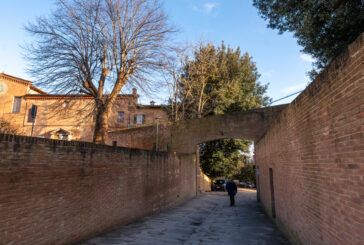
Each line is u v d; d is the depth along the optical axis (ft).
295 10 33.35
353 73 8.80
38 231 15.75
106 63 45.16
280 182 24.94
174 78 81.66
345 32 28.32
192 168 61.87
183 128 65.26
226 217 35.09
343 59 9.66
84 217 20.65
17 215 14.29
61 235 17.80
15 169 14.37
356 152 8.74
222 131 57.88
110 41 44.39
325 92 11.75
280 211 25.63
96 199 22.44
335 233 10.85
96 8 42.60
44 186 16.49
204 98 87.61
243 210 41.65
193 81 83.41
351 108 9.05
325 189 12.06
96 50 42.93
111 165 25.27
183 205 46.57
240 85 90.43
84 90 43.68
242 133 55.21
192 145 62.75
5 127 44.75
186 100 87.25
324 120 12.01
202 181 82.99
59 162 18.06
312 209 14.37
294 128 18.33
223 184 94.38
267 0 36.45
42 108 93.25
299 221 17.60
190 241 22.30
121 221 26.78
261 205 45.88
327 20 28.91
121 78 45.11
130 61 45.09
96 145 22.81
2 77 97.30
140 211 31.50
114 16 43.78
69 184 18.97
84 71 41.19
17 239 14.17
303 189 16.30
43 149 16.62
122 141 80.59
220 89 82.74
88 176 21.43
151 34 46.06
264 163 39.06
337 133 10.46
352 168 9.09
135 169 30.60
